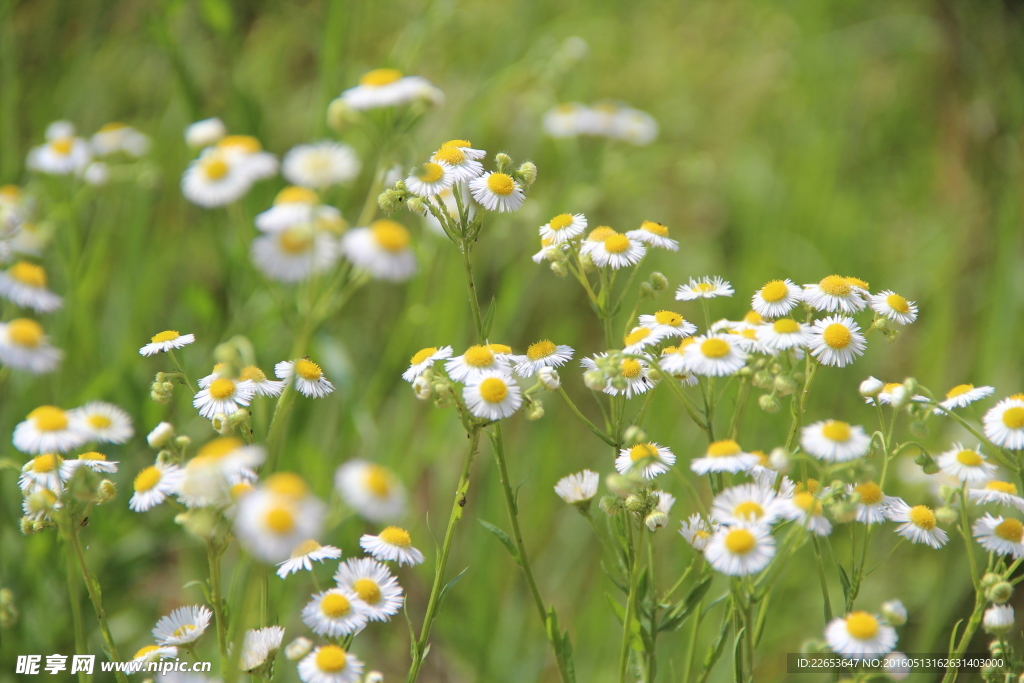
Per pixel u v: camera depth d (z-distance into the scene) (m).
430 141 2.97
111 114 3.00
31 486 1.96
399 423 2.38
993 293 2.72
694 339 1.97
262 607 1.96
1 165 2.49
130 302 2.39
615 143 3.21
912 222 3.39
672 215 3.42
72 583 1.94
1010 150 3.08
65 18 2.85
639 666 1.97
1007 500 1.96
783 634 2.17
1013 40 3.22
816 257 3.10
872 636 1.93
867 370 2.80
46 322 2.25
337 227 2.01
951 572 2.14
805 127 3.62
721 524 1.94
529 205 2.68
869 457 1.97
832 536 2.26
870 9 3.82
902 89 3.64
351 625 1.94
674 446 2.36
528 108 3.14
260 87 3.11
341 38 2.35
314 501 1.89
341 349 2.18
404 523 2.24
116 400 2.17
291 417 2.17
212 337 2.25
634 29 3.86
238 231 2.15
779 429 2.40
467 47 3.27
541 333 2.96
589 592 2.34
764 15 3.94
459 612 2.21
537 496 2.45
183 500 1.93
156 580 2.25
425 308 2.34
